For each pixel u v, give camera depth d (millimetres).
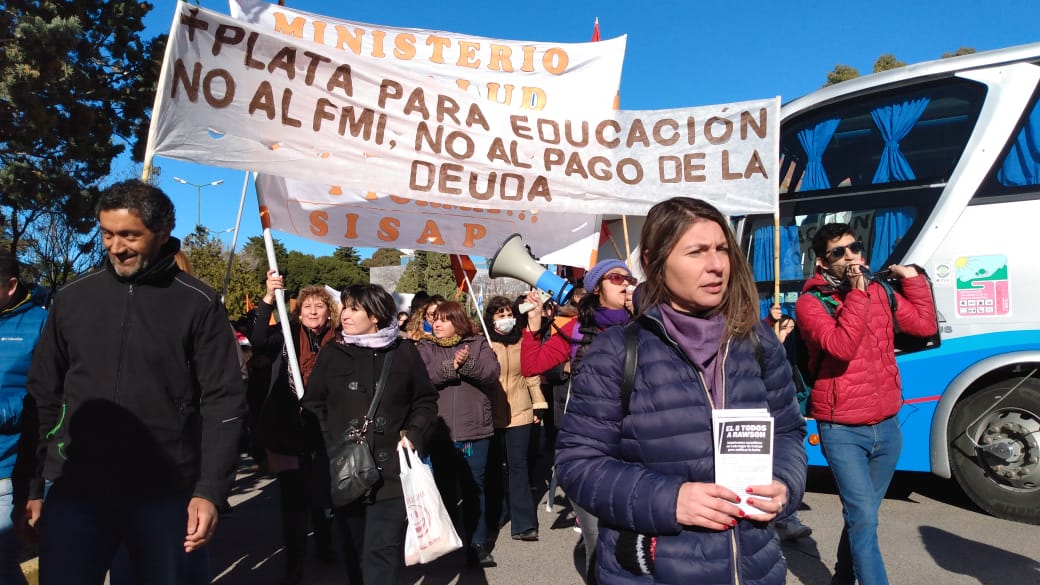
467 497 4711
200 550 2842
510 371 5246
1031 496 5074
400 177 4660
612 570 1892
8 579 2906
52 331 2562
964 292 5328
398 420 3342
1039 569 4184
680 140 5324
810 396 3516
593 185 5223
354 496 3102
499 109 4988
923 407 5438
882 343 3406
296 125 4328
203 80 4023
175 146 3936
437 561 4812
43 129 14297
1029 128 5340
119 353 2477
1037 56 5453
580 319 3941
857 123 5992
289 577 4246
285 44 4273
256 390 5496
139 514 2477
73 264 24219
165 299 2562
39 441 2623
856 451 3346
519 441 5223
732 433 1794
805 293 3525
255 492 6984
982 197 5371
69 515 2432
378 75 4574
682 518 1747
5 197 16594
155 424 2486
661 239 1938
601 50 5750
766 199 5223
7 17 13312
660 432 1860
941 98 5688
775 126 5250
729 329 1925
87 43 15844
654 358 1912
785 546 4789
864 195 5801
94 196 17109
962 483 5379
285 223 5176
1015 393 5148
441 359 4652
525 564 4691
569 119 5203
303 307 4691
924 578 4078
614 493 1830
